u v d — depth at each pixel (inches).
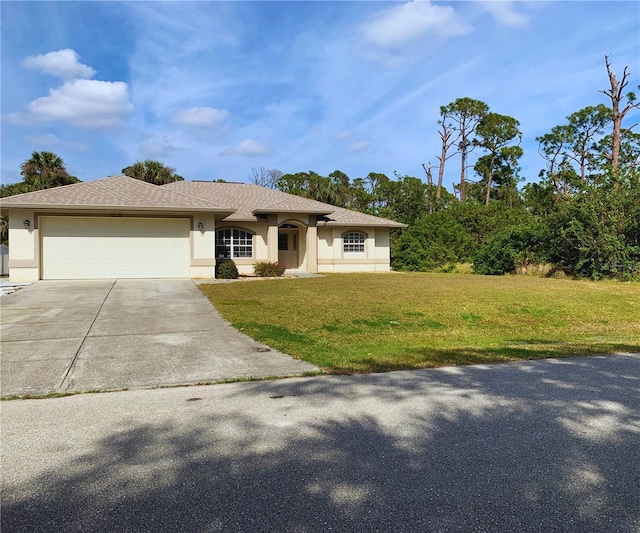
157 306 463.2
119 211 690.2
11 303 473.4
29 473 128.9
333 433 158.2
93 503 113.1
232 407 186.4
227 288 615.2
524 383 223.1
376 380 228.1
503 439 153.5
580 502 114.5
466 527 103.9
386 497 116.3
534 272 905.5
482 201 2026.3
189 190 979.3
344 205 1958.7
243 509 110.6
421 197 1727.4
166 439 153.3
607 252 781.9
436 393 205.8
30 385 220.4
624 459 138.3
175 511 109.7
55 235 682.8
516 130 1872.5
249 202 951.0
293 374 240.7
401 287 666.2
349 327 398.6
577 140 1792.6
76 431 160.9
